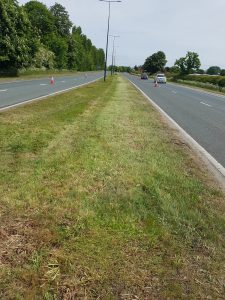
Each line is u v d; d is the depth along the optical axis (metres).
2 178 5.74
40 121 11.36
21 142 8.25
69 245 3.94
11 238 4.01
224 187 6.45
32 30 64.00
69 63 121.81
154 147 9.02
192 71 90.62
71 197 5.20
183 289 3.40
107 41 49.34
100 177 6.18
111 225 4.44
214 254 3.99
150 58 154.88
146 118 14.53
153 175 6.54
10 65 54.94
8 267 3.51
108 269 3.58
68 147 8.09
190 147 9.77
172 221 4.68
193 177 6.78
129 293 3.30
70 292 3.26
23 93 22.70
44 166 6.50
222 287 3.46
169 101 25.14
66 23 119.25
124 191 5.59
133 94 27.78
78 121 11.82
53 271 3.49
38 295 3.20
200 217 4.86
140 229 4.40
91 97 21.59
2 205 4.79
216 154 9.13
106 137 9.59
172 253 3.94
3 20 52.16
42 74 64.38
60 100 18.50
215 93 42.12
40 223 4.37
